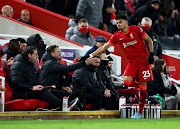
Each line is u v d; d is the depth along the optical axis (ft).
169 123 66.18
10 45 92.68
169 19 158.81
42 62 92.99
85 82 90.27
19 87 82.53
